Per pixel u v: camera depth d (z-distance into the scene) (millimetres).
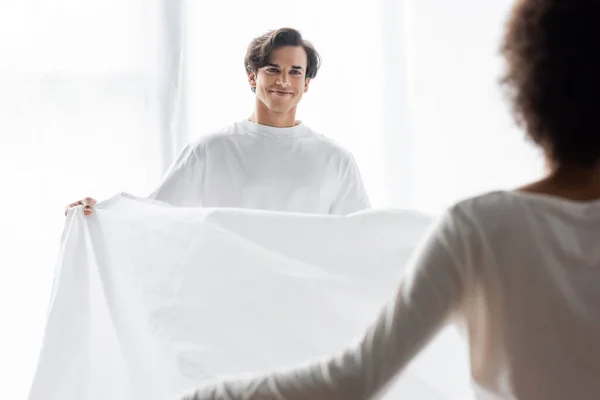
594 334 607
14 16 2789
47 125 2822
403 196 3115
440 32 3074
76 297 1519
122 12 2848
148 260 1483
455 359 1203
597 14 618
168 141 2891
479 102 3090
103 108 2852
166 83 2877
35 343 2781
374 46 3062
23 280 2809
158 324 1416
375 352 583
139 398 1409
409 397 1202
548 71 630
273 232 1401
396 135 3100
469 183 3121
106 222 1573
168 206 1619
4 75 2789
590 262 621
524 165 3102
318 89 3061
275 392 585
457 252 616
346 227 1371
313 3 3014
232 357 1337
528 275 616
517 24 657
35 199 2824
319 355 1311
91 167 2855
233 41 2936
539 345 614
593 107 623
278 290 1354
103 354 1466
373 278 1334
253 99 2959
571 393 609
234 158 2213
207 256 1417
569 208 627
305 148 2268
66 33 2816
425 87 3096
